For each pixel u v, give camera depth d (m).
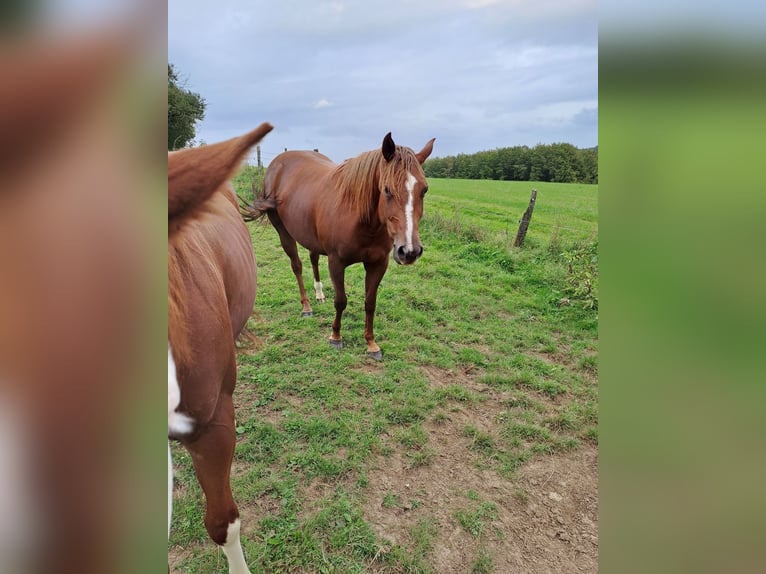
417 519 2.08
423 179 3.01
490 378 3.26
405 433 2.64
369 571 1.82
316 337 3.80
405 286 5.04
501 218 9.11
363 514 2.08
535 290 5.12
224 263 1.58
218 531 1.44
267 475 2.26
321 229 3.50
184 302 1.05
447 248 6.74
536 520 2.12
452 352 3.70
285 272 5.55
